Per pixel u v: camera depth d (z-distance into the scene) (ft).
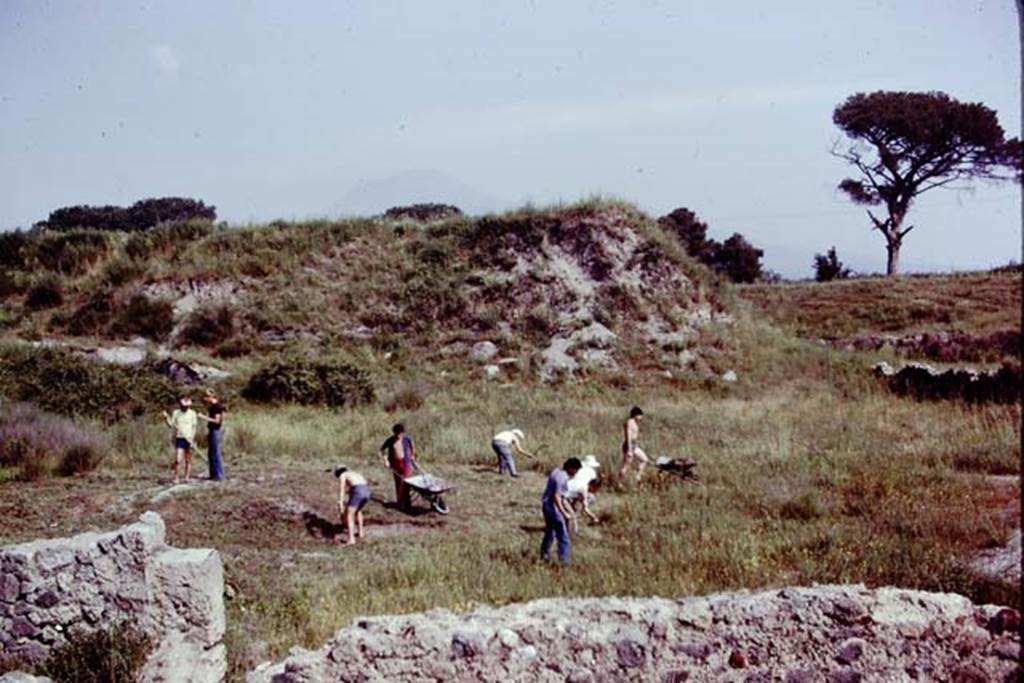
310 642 32.71
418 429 78.89
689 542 45.42
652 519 51.78
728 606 26.11
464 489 61.41
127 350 105.60
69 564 28.89
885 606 26.00
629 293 120.26
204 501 54.03
